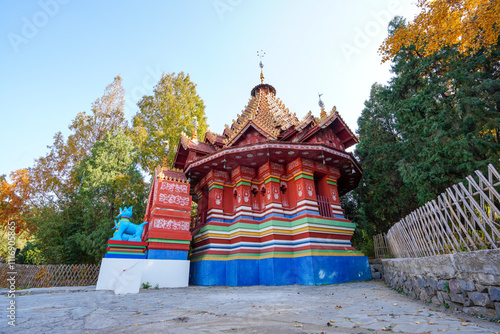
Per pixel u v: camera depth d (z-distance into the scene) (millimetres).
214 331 3979
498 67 14906
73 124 25797
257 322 4551
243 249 13312
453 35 13703
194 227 17359
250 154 14461
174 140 24250
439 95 14625
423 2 13539
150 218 14594
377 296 7453
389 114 19141
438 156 13180
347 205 22750
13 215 25188
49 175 23984
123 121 27922
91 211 17359
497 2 12141
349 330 3836
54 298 8297
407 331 3662
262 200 15758
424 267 6051
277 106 20516
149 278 11945
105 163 19594
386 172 17672
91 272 15227
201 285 13219
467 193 4891
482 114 12703
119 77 29969
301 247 12844
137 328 4324
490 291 4148
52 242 17359
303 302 6848
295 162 15367
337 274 12391
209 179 16859
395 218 18094
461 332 3469
